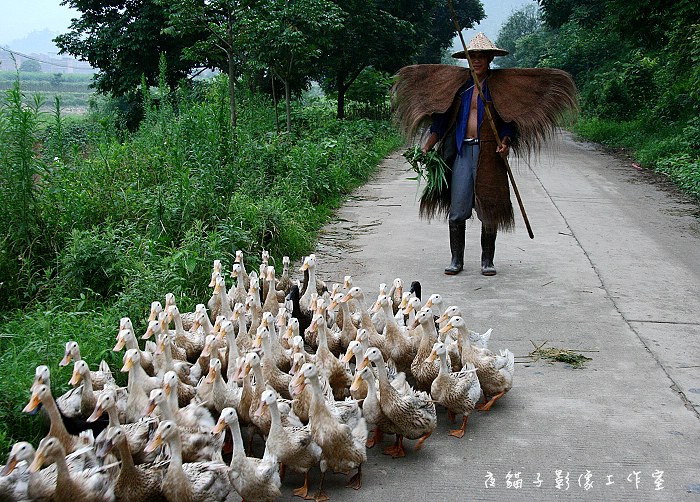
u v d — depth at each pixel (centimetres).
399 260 1101
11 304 822
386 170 2138
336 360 659
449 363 636
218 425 487
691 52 2148
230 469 494
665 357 741
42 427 570
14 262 853
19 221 883
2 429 550
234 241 1009
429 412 564
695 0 2270
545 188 1728
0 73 3222
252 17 1717
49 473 474
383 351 715
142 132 1588
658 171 2038
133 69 2722
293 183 1440
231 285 912
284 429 519
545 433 596
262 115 2006
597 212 1450
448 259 1107
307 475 534
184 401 606
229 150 1255
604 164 2239
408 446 588
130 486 479
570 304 898
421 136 1021
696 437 587
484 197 978
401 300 837
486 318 848
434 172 995
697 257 1120
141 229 1020
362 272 1038
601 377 696
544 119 947
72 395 581
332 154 1916
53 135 1196
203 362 662
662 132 2566
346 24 2834
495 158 974
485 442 586
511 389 675
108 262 859
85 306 809
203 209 1061
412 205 1545
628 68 3391
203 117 1288
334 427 513
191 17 1691
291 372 642
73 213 952
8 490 452
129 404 583
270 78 2386
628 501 504
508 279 999
